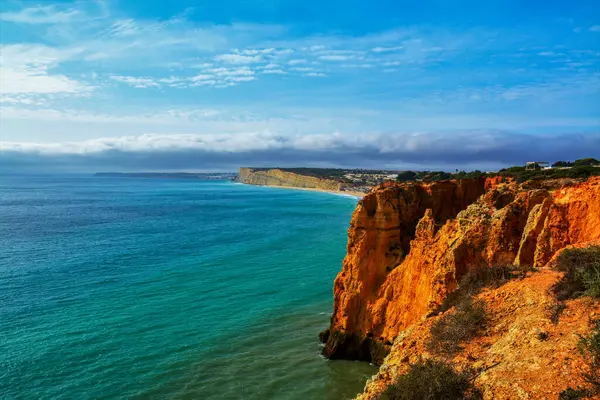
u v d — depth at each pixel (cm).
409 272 2753
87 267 5534
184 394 2505
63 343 3139
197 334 3375
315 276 5197
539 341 1137
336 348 2964
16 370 2720
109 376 2689
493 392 1056
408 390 1180
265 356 3008
